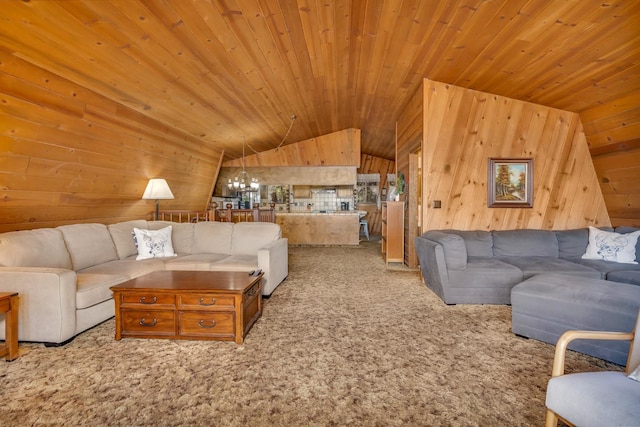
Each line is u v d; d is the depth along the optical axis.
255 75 3.72
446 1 2.51
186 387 1.81
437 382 1.87
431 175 4.18
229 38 2.85
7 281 2.30
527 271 3.21
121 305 2.43
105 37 2.38
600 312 2.13
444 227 4.19
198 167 6.04
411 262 5.09
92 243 3.31
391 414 1.59
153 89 3.36
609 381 1.19
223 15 2.53
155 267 3.41
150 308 2.42
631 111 3.29
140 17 2.28
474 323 2.79
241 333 2.37
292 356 2.19
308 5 2.66
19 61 2.32
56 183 3.24
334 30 3.12
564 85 3.43
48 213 3.38
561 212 4.18
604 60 2.81
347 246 7.96
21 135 2.64
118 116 3.51
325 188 9.23
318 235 8.09
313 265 5.45
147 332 2.43
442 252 3.28
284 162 8.06
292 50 3.38
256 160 8.08
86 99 3.02
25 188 2.96
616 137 3.65
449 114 4.17
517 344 2.38
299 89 4.56
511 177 4.19
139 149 4.16
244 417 1.56
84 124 3.15
